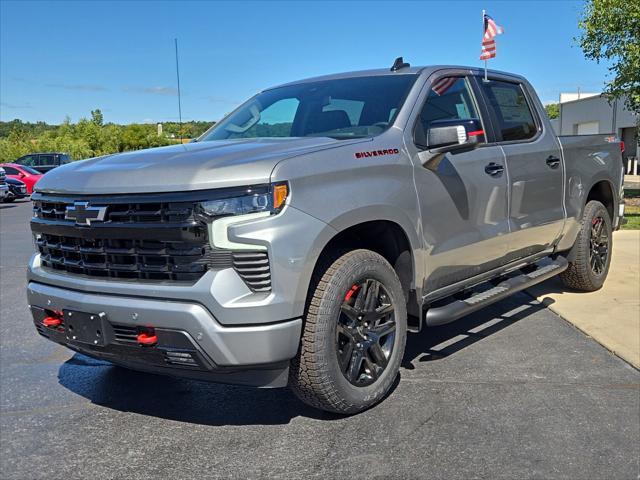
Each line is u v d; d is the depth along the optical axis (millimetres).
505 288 4797
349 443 3324
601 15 15578
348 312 3467
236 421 3652
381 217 3600
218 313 3025
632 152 34719
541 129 5457
